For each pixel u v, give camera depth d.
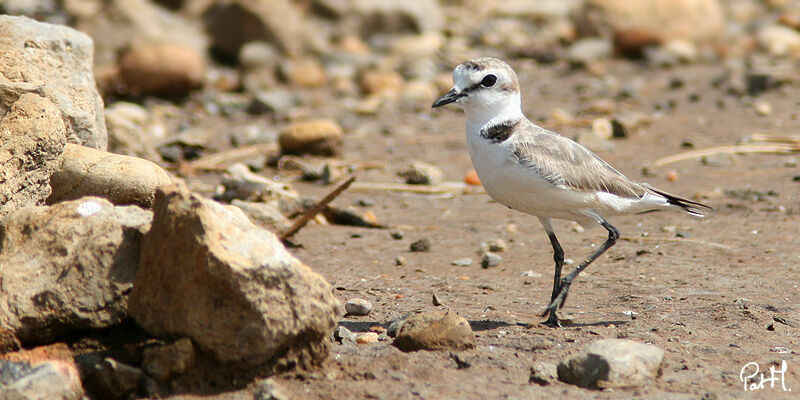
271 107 23.36
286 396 6.65
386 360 7.55
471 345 8.04
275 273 6.82
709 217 14.02
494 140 9.17
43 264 7.12
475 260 12.07
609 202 9.26
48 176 8.73
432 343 7.96
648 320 9.11
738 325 8.91
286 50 28.98
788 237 12.66
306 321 6.98
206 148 19.20
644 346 7.41
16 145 8.43
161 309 6.93
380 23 31.70
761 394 7.02
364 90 25.84
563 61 29.06
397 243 13.02
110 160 9.30
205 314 6.78
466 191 16.38
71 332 7.12
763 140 19.23
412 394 6.89
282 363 7.07
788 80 24.45
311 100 24.86
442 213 14.96
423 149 19.72
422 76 27.12
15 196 8.34
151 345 7.00
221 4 29.34
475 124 9.31
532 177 8.97
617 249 12.42
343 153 19.08
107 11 27.97
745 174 16.88
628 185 9.41
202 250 6.64
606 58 29.06
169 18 30.20
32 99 8.77
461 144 20.19
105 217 7.36
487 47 30.67
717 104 23.00
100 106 11.21
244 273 6.66
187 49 24.88
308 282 7.02
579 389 7.10
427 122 22.44
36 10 20.86
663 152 18.75
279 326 6.86
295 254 12.32
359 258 12.16
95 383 6.80
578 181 9.02
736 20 35.47
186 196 6.79
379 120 22.69
